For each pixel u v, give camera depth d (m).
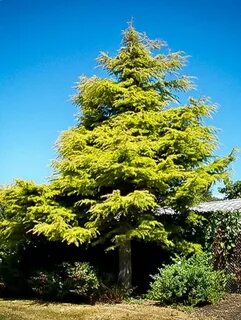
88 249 16.00
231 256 14.76
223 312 11.41
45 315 11.56
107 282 14.25
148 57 15.86
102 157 13.80
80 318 11.17
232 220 15.01
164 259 15.86
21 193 14.25
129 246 15.00
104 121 15.57
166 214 15.88
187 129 14.50
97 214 13.80
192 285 12.33
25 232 14.90
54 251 15.89
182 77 16.03
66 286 13.65
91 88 15.20
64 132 15.08
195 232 15.85
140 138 14.42
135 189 14.92
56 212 13.87
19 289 15.24
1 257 17.22
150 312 11.66
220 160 14.32
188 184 13.63
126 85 15.71
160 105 15.67
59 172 14.91
